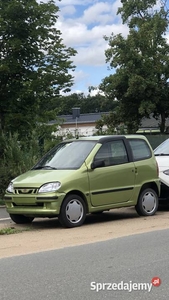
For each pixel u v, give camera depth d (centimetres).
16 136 1658
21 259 731
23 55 1831
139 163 1106
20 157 1579
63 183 967
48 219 1138
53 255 751
